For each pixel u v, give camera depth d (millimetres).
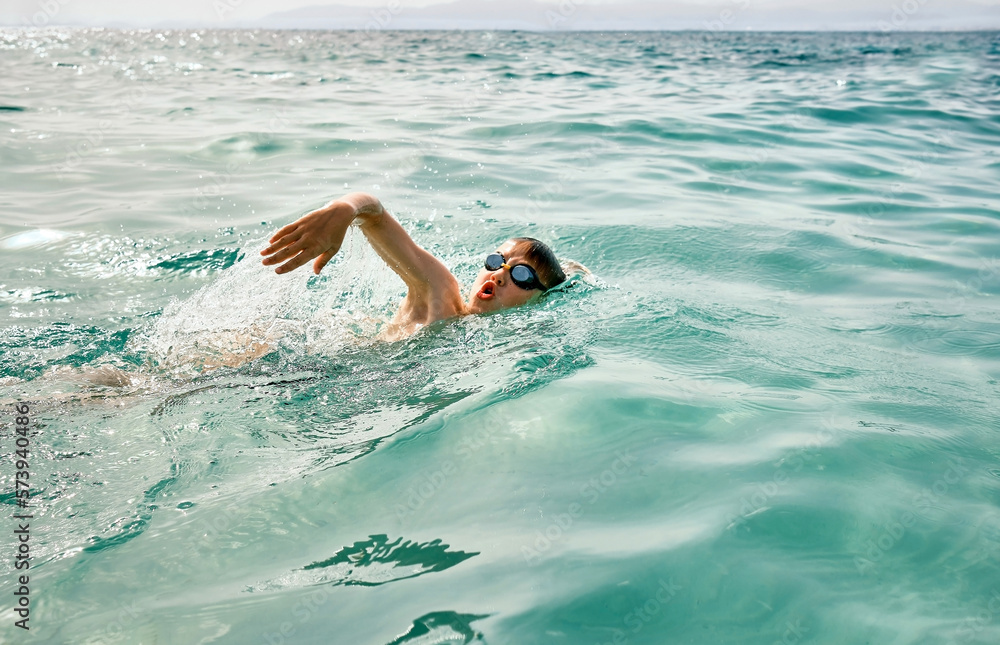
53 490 2143
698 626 1631
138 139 7387
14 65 15453
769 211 5469
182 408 2623
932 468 2297
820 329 3475
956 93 11766
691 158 7156
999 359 3191
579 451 2318
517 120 8812
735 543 1893
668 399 2658
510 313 3461
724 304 3738
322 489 2141
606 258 4398
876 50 22219
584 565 1805
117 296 3824
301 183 5941
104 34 41688
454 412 2555
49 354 3176
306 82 12844
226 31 54344
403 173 6312
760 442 2398
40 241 4488
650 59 18656
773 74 14859
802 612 1678
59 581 1783
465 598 1700
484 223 5004
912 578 1797
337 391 2754
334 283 3809
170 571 1816
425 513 2025
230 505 2072
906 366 3098
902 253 4613
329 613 1661
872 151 7719
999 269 4359
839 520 2002
